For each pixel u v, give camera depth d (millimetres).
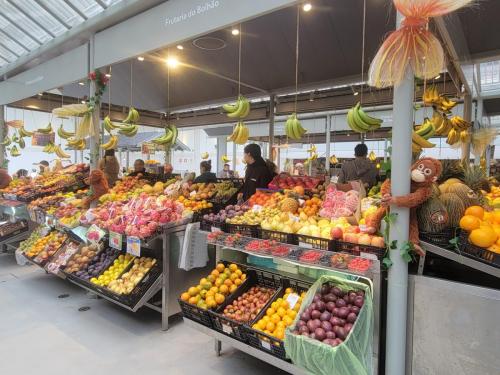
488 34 4746
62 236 4562
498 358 1684
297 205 2938
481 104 8242
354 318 1964
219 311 2643
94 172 4668
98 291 3490
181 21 3453
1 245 5867
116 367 2643
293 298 2457
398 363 1922
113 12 4012
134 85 7949
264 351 2285
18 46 5738
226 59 6199
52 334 3154
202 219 3340
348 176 4215
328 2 4305
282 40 5406
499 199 2420
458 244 1861
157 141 4539
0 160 7625
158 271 3268
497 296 1678
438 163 1861
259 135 13820
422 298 1897
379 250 2004
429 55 1736
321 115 12367
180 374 2559
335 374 1830
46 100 8453
